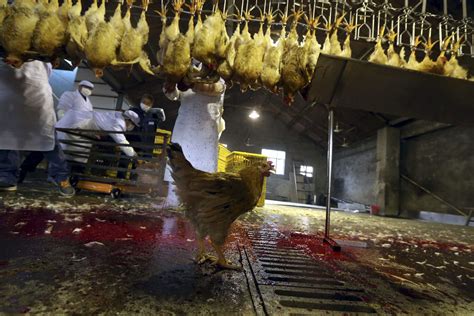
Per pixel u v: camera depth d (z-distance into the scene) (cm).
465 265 232
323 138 1491
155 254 176
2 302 100
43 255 153
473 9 555
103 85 937
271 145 1644
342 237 327
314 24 296
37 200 327
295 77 270
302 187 1578
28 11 242
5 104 319
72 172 438
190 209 170
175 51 261
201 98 424
